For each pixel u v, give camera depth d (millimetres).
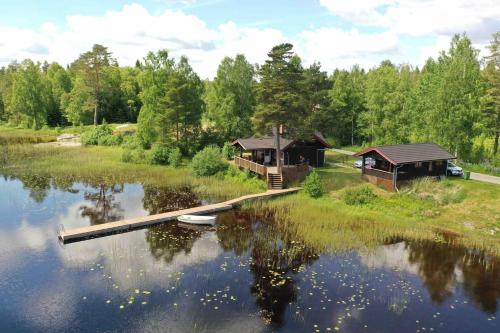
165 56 57688
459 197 33125
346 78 73688
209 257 23656
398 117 53750
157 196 37938
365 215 31391
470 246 25922
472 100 44406
